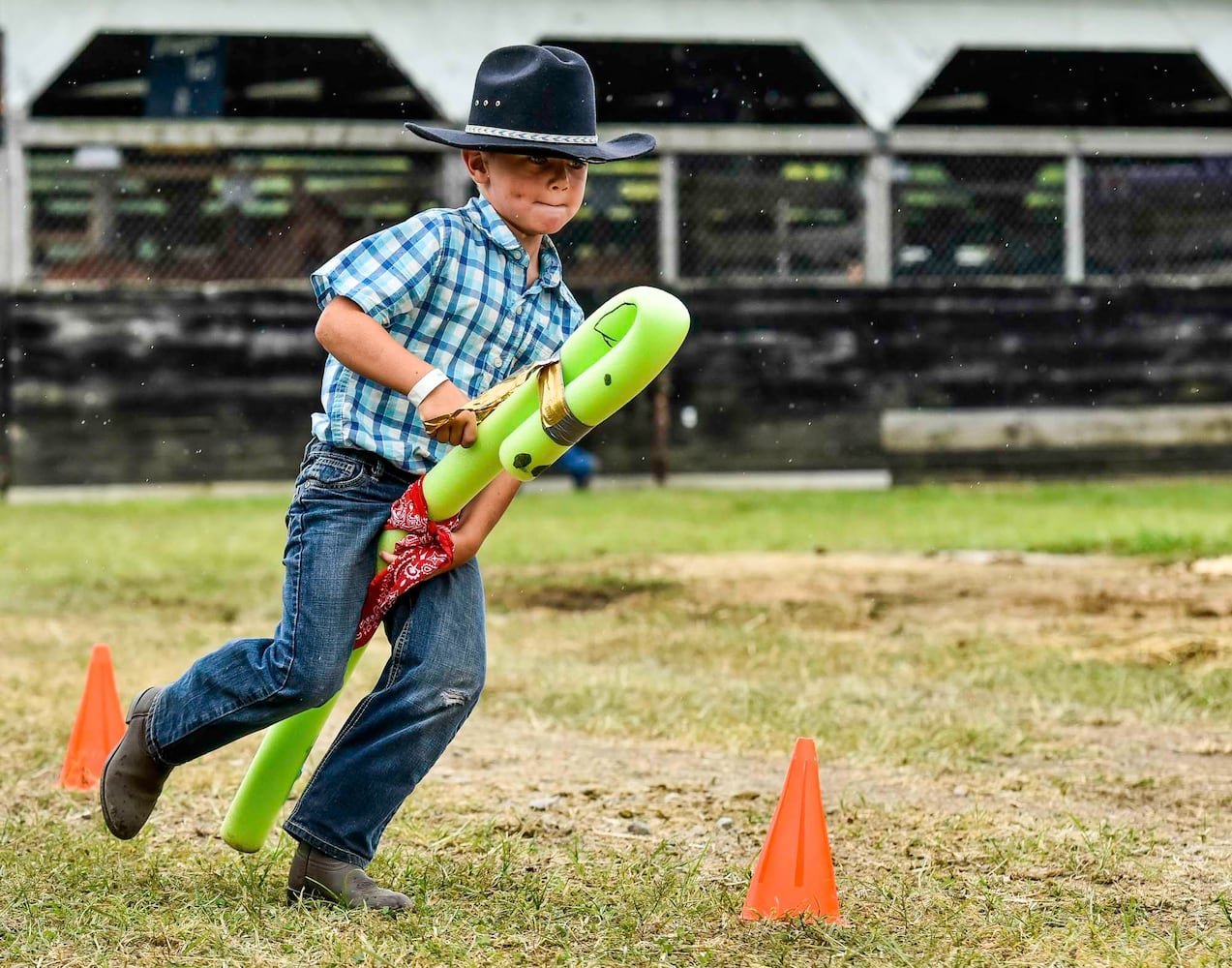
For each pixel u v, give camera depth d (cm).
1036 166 5075
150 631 2077
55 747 1351
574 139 848
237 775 1245
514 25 4862
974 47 5022
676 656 1897
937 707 1573
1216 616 2150
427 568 852
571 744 1407
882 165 4978
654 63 5000
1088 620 2139
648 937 842
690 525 3612
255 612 2286
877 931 851
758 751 1384
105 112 4978
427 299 852
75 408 4591
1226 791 1221
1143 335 4906
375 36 4812
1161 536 3083
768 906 879
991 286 4844
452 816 1127
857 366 4828
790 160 4981
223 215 4806
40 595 2452
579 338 813
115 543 3278
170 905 883
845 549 3105
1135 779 1259
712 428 4819
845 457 4841
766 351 4809
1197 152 5091
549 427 809
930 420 4850
